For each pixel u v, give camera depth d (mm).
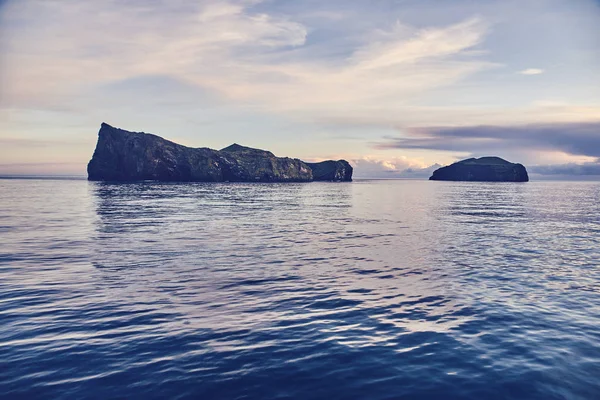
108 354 9133
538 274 17625
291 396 7426
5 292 14164
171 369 8422
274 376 8188
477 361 8953
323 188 161375
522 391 7637
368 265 19438
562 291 14867
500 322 11508
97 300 13266
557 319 11781
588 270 18484
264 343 9883
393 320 11672
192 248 23891
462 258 21359
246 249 23750
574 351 9484
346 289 15008
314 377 8164
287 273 17578
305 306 12922
